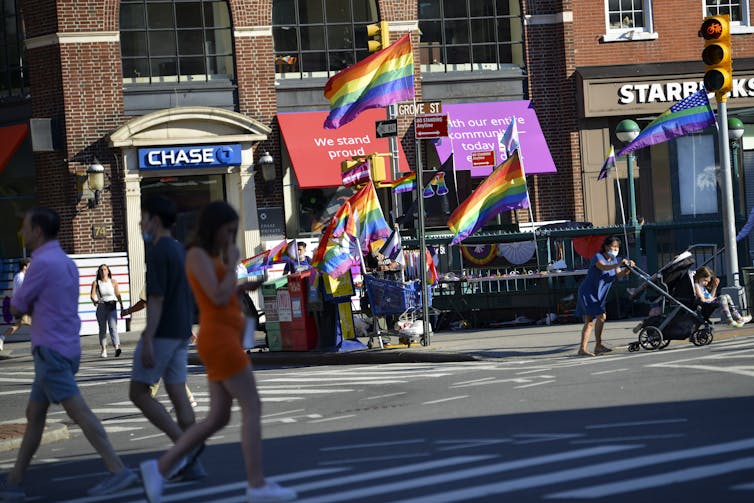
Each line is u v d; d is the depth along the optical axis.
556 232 35.38
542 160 45.09
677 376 18.67
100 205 43.94
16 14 45.28
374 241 29.84
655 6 47.03
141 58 44.81
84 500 12.04
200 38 45.28
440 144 44.69
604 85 46.00
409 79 31.52
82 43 44.09
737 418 13.67
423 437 14.48
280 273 44.03
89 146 44.09
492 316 35.66
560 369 21.98
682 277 24.55
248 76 45.16
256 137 44.34
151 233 13.01
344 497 10.62
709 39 28.11
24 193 45.25
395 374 24.52
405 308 28.81
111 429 19.58
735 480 10.07
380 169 30.03
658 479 10.33
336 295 29.17
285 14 45.88
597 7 46.94
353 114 31.56
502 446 13.05
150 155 43.78
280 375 26.47
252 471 10.70
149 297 12.80
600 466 11.17
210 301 10.80
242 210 44.50
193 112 43.75
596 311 24.80
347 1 46.22
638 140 31.94
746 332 26.73
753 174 46.28
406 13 46.00
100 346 38.84
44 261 12.73
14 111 45.31
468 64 46.69
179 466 12.54
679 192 36.94
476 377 22.14
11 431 18.55
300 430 16.69
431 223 36.19
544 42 46.81
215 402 10.98
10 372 32.50
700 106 31.66
